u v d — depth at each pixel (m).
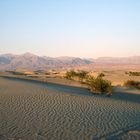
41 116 12.47
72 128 10.53
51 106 15.07
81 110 14.23
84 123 11.41
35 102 16.19
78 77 51.41
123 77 55.00
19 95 19.03
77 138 9.22
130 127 10.99
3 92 20.86
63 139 9.06
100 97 21.39
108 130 10.40
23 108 14.20
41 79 47.78
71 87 32.38
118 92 28.84
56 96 19.12
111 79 50.12
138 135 9.80
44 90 23.12
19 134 9.46
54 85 34.72
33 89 23.77
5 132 9.64
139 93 29.34
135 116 13.27
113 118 12.59
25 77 53.47
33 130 10.05
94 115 13.09
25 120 11.58
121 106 16.23
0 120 11.41
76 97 19.19
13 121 11.33
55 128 10.45
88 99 18.56
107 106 15.86
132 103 18.17
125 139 9.27
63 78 53.50
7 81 35.00
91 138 9.26
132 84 40.53
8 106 14.62
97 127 10.80
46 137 9.23
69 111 13.83
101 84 25.39
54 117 12.34
